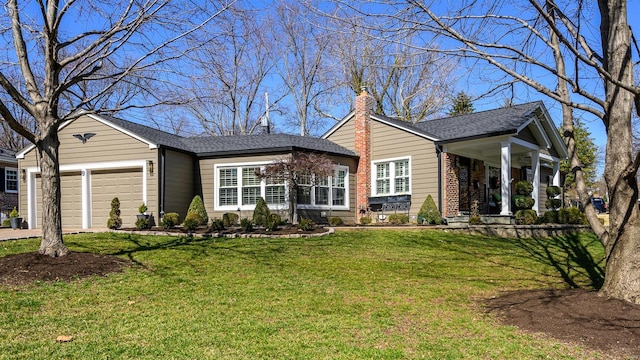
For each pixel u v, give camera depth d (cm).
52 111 846
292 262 932
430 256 1037
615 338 495
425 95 2630
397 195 1708
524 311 606
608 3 626
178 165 1620
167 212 1543
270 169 1459
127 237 1191
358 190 1817
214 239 1189
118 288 703
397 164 1741
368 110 1833
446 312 620
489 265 970
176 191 1602
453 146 1599
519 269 942
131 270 816
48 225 836
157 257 932
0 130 3042
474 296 717
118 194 1562
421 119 2747
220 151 1677
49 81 848
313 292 711
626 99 611
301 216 1620
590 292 662
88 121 1602
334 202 1747
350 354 458
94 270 787
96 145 1587
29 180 1662
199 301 648
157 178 1514
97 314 580
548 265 991
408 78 2620
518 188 1573
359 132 1831
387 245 1145
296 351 464
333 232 1327
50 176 840
